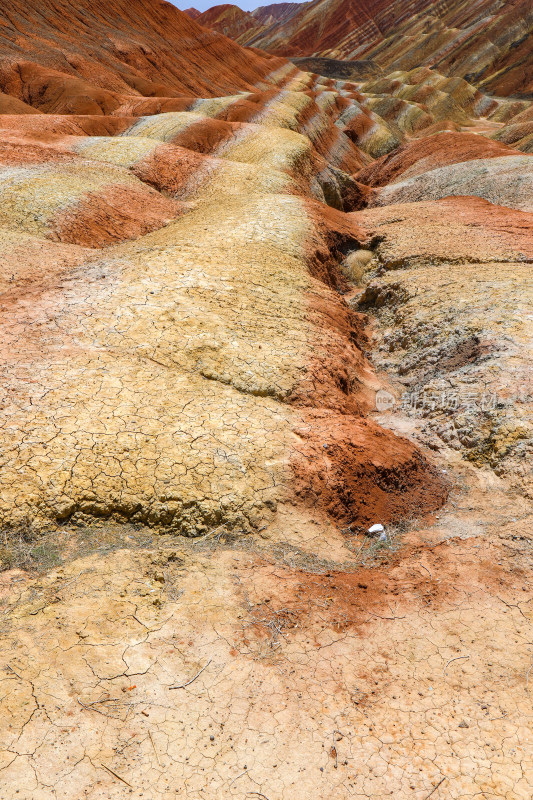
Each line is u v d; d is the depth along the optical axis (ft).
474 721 15.47
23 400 26.21
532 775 14.16
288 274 47.62
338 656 17.43
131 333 33.45
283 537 22.44
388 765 14.46
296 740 14.98
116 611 17.97
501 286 46.52
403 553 22.54
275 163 96.53
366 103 302.66
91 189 66.80
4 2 197.36
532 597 19.27
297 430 27.94
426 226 69.92
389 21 630.74
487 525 23.59
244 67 321.73
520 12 498.28
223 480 23.66
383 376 42.93
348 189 119.03
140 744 14.55
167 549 20.89
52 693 15.31
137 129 116.78
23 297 38.22
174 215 71.05
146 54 235.40
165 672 16.40
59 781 13.51
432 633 18.24
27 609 17.63
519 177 91.15
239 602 19.03
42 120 108.68
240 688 16.24
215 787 13.85
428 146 142.82
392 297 55.31
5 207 57.72
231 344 34.42
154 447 24.67
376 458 26.99
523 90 405.59
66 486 22.08
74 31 218.59
